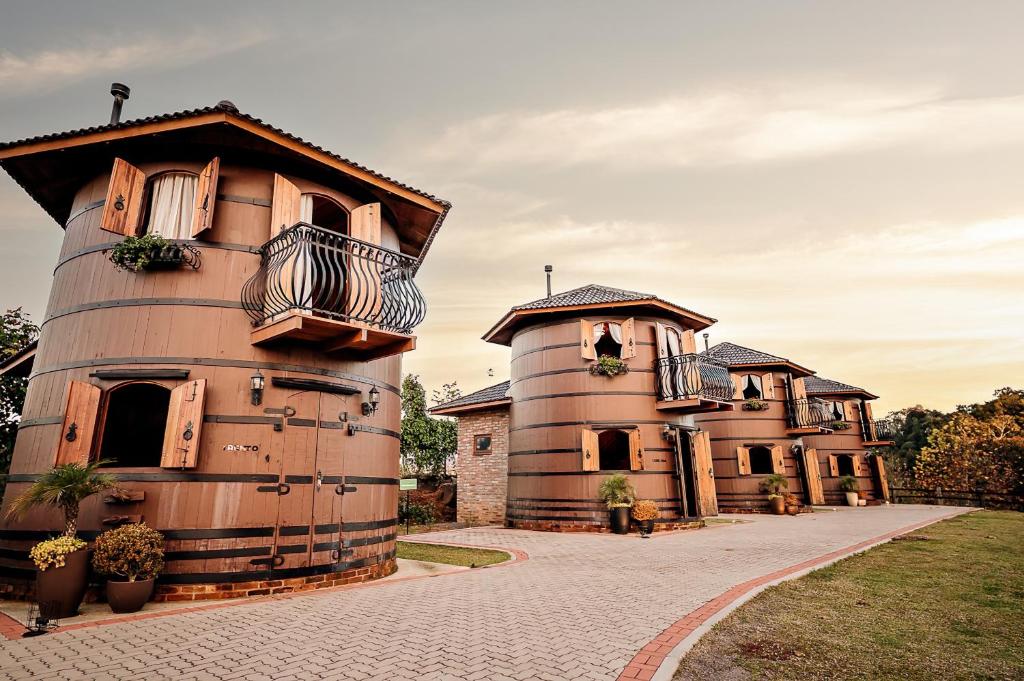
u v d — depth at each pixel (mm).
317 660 3922
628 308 14695
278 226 7184
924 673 3643
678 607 5492
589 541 11492
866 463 26734
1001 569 7648
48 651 4172
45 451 6582
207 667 3787
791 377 22406
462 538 12617
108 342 6695
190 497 6227
